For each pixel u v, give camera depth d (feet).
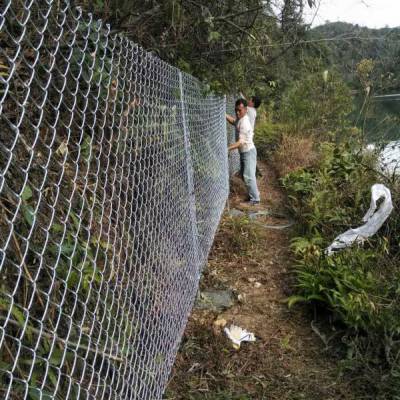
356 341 9.80
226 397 8.31
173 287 9.04
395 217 15.01
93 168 5.92
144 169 7.36
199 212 12.82
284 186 23.97
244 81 18.98
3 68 4.19
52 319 4.71
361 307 10.08
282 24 17.11
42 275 4.63
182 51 13.23
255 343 10.44
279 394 8.71
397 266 12.67
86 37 5.04
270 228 18.85
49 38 4.90
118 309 5.87
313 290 11.82
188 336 10.20
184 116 10.75
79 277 4.86
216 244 16.10
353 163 19.84
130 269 6.45
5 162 4.13
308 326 11.34
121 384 6.10
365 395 8.65
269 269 14.67
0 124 4.16
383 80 22.40
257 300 12.59
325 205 16.90
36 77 4.42
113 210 6.50
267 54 19.01
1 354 3.95
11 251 4.11
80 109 5.74
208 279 13.29
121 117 6.22
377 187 14.79
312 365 9.71
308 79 37.40
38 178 4.60
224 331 10.65
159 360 7.66
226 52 15.49
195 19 12.53
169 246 8.92
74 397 5.05
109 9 9.00
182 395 8.33
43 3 4.85
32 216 4.10
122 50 6.54
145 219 7.34
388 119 22.25
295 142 31.96
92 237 5.74
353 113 37.88
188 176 10.92
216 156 17.31
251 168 22.11
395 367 8.91
